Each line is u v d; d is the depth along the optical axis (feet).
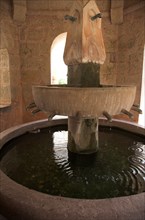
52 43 13.39
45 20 13.08
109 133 8.78
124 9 12.36
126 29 12.46
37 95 5.08
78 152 6.45
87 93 4.26
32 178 5.00
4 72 12.39
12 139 7.36
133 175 5.14
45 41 13.32
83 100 4.31
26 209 3.05
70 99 4.37
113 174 5.23
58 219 2.86
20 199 3.20
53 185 4.69
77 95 4.29
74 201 3.12
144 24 11.18
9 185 3.60
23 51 13.24
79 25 5.42
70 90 4.32
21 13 12.42
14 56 12.75
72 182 4.84
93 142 6.57
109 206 3.00
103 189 4.52
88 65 5.90
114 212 2.91
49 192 4.40
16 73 13.02
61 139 8.04
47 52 13.44
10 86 12.48
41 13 12.96
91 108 4.41
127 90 4.63
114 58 13.33
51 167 5.64
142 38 11.39
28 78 13.61
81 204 3.04
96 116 4.57
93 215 2.86
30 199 3.19
